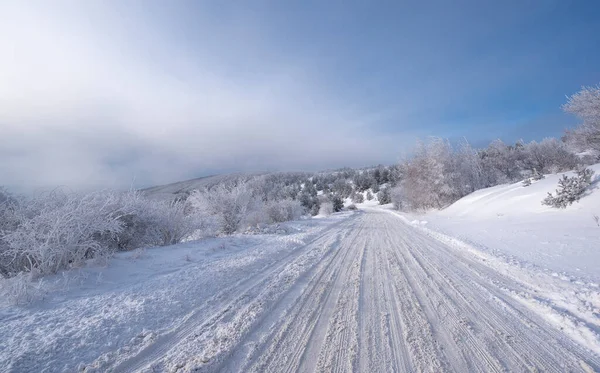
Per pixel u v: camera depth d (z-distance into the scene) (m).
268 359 3.09
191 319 4.15
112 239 8.82
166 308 4.50
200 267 7.11
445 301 4.70
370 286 5.58
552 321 3.89
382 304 4.62
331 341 3.46
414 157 31.27
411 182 31.45
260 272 6.81
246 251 9.38
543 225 10.55
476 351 3.17
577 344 3.29
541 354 3.10
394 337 3.52
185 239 12.71
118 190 9.61
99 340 3.48
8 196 7.08
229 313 4.32
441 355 3.10
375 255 8.70
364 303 4.68
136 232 9.98
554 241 8.33
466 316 4.10
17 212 6.47
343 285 5.68
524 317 4.04
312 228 17.17
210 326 3.90
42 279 5.44
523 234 9.92
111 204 8.52
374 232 14.94
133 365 3.00
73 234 6.25
